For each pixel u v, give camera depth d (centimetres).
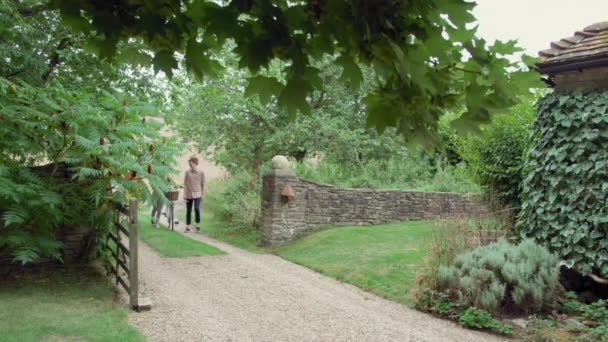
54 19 764
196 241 987
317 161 1503
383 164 1569
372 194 1160
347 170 1461
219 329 479
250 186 1318
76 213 613
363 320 533
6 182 525
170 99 1000
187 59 143
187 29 136
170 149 682
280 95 135
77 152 599
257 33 130
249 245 1036
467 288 551
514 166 769
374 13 118
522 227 659
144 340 413
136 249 525
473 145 837
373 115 142
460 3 118
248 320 515
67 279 616
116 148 589
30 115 573
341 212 1115
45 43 763
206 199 1576
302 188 1057
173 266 764
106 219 630
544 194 618
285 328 496
